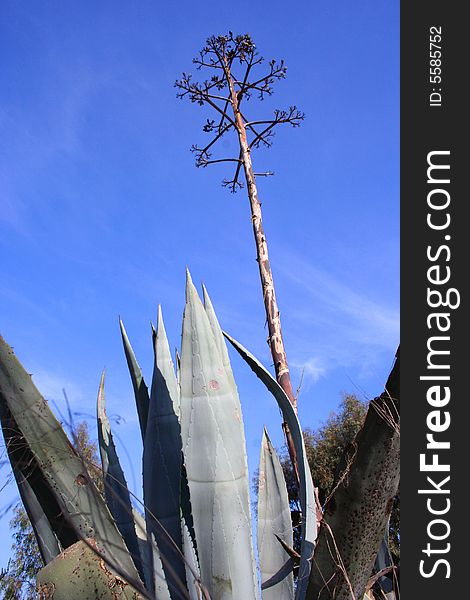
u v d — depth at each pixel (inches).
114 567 69.1
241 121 232.4
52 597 74.0
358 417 421.4
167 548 89.1
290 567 103.1
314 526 86.6
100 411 109.8
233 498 87.4
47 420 83.5
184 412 91.3
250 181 214.4
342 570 71.1
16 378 83.4
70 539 84.7
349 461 70.6
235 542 85.7
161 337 112.2
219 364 94.7
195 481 87.8
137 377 114.4
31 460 82.5
